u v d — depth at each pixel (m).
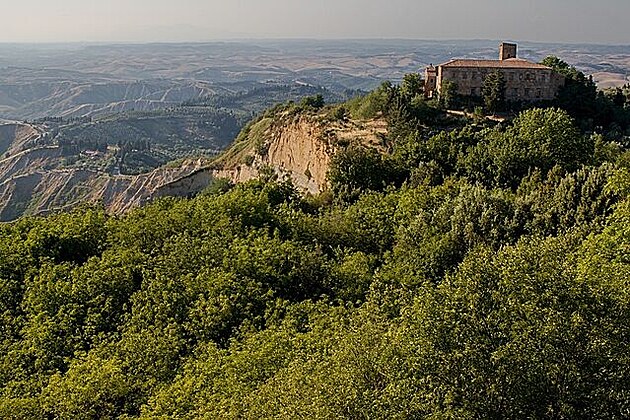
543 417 18.20
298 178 103.56
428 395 18.36
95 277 36.81
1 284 37.91
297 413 19.06
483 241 42.34
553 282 20.12
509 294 19.86
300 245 43.06
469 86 105.62
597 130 97.44
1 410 26.23
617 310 19.84
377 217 50.56
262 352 26.11
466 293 20.03
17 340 33.97
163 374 28.67
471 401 18.44
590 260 26.88
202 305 33.12
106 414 26.67
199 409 22.58
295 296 37.50
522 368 18.48
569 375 18.47
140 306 34.25
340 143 90.06
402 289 28.70
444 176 66.56
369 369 20.28
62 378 28.34
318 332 27.61
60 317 34.19
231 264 37.59
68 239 44.03
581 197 45.38
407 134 85.38
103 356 30.19
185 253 39.00
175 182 136.12
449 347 19.25
